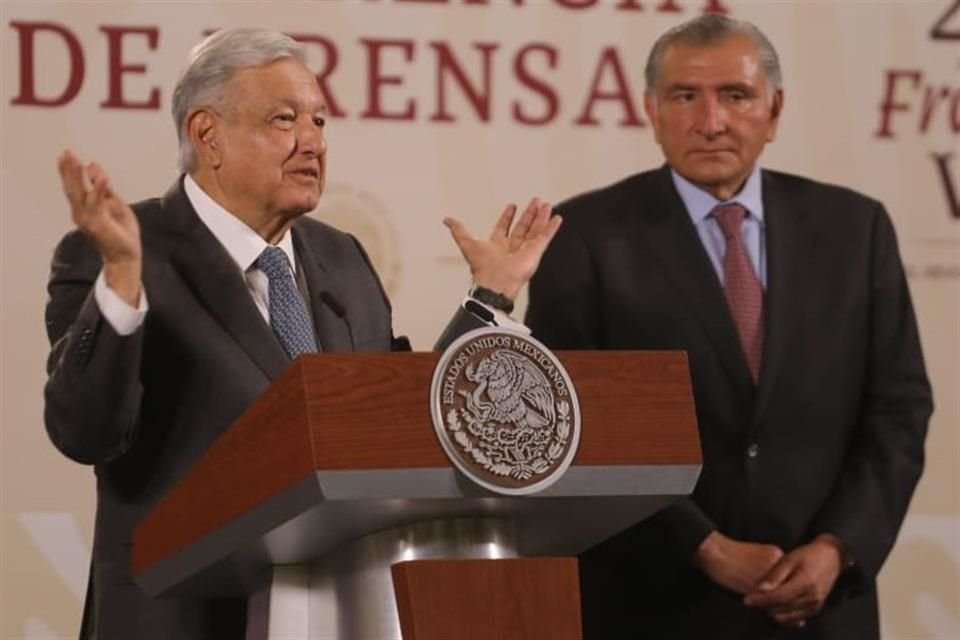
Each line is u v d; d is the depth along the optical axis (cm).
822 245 1348
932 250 1383
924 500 1346
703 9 1398
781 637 1274
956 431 1362
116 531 909
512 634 657
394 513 684
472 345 670
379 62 1347
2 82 1298
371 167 1339
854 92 1405
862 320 1341
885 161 1396
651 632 1270
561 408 677
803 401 1309
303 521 670
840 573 1284
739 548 1255
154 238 952
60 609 1263
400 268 1338
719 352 1305
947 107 1409
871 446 1320
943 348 1371
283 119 969
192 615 890
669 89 1354
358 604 721
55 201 1295
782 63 1400
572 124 1365
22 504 1264
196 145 974
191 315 923
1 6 1302
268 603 754
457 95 1354
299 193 965
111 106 1310
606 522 745
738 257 1333
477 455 660
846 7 1413
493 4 1364
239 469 698
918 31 1417
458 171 1351
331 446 643
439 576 655
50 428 852
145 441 911
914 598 1337
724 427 1298
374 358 657
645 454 687
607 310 1321
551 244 1339
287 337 938
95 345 806
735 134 1345
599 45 1375
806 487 1298
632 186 1359
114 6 1316
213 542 721
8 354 1276
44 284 1288
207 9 1327
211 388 909
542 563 663
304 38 1338
